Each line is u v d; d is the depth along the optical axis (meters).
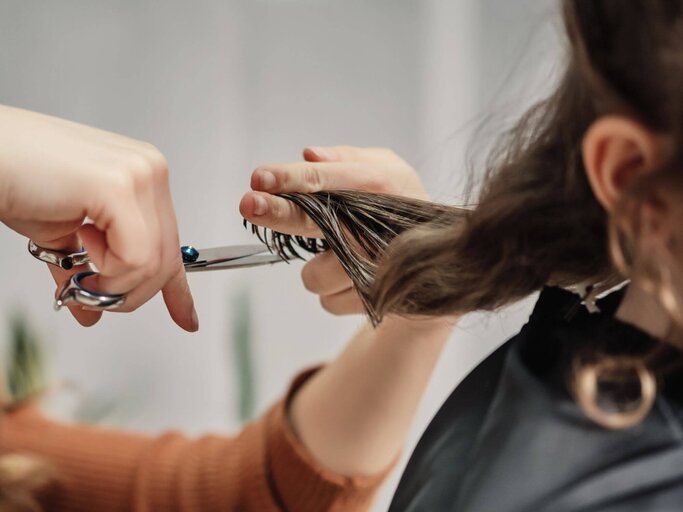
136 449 0.92
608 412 0.37
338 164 0.58
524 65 0.62
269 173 0.54
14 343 1.65
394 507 0.46
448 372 1.73
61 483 0.91
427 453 0.45
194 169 1.71
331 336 1.83
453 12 1.70
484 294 0.43
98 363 1.78
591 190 0.39
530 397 0.40
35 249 0.50
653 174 0.32
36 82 1.67
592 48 0.34
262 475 0.79
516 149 0.42
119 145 0.47
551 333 0.42
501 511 0.38
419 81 1.73
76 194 0.44
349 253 0.50
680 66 0.32
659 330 0.38
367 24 1.73
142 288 0.48
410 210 0.51
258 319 1.81
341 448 0.74
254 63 1.73
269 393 1.83
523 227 0.40
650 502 0.35
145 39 1.68
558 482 0.37
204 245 1.73
